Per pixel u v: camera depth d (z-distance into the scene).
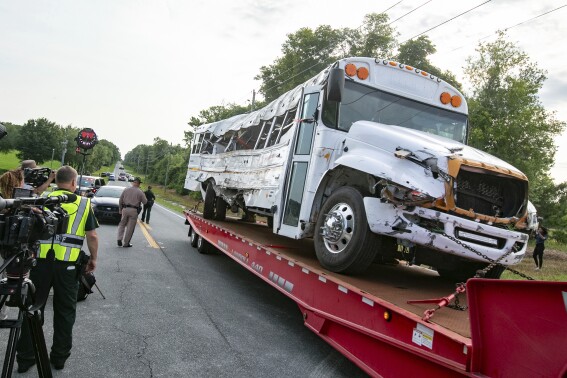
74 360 4.30
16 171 6.56
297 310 6.77
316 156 5.89
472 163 4.30
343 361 4.82
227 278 8.62
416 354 3.27
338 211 5.14
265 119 8.79
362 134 5.22
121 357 4.46
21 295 2.78
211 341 5.12
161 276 8.27
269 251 6.47
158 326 5.48
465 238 4.30
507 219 4.43
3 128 2.83
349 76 5.99
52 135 79.56
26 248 2.66
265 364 4.59
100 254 9.95
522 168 25.42
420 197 4.23
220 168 11.12
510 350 2.56
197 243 11.88
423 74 6.41
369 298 3.94
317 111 6.14
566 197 46.59
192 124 68.31
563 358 2.29
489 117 25.55
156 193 60.56
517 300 2.54
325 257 5.23
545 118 25.75
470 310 2.77
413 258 4.95
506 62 26.30
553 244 28.69
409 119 6.19
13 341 2.78
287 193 6.64
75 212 4.16
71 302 4.11
